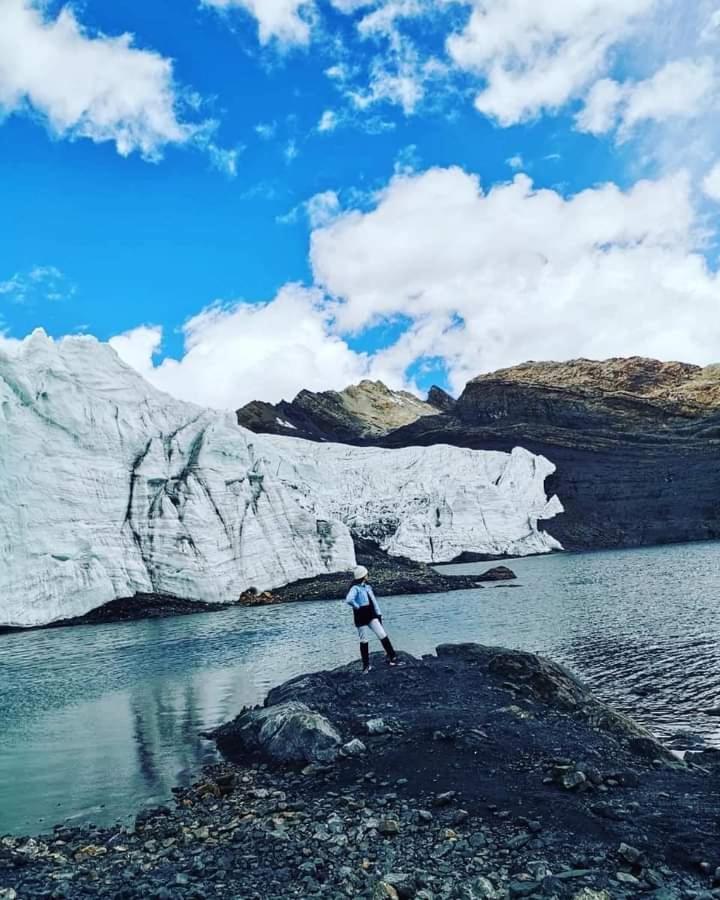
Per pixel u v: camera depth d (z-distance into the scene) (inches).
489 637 1236.5
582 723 598.9
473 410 6343.5
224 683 961.5
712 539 4220.0
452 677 714.8
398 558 3216.0
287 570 2427.4
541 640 1181.7
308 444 4042.8
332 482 3772.1
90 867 388.8
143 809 494.3
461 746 522.0
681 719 707.4
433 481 3897.6
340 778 502.9
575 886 318.7
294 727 575.5
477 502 3885.3
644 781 464.4
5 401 1963.6
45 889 350.6
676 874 328.2
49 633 1722.4
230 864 370.3
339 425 7613.2
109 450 2197.3
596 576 2442.2
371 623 743.7
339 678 730.8
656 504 4549.7
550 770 474.0
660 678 878.4
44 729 767.7
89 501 2054.6
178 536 2148.1
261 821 435.5
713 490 4525.1
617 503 4606.3
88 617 1904.5
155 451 2293.3
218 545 2228.1
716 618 1328.7
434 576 2496.3
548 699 669.3
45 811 505.0
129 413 2333.9
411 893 322.3
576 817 397.7
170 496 2246.6
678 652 1030.4
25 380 2063.2
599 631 1250.0
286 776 526.6
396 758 518.0
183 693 913.5
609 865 339.6
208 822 448.8
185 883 345.7
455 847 372.2
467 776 473.4
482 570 3051.2
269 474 2588.6
